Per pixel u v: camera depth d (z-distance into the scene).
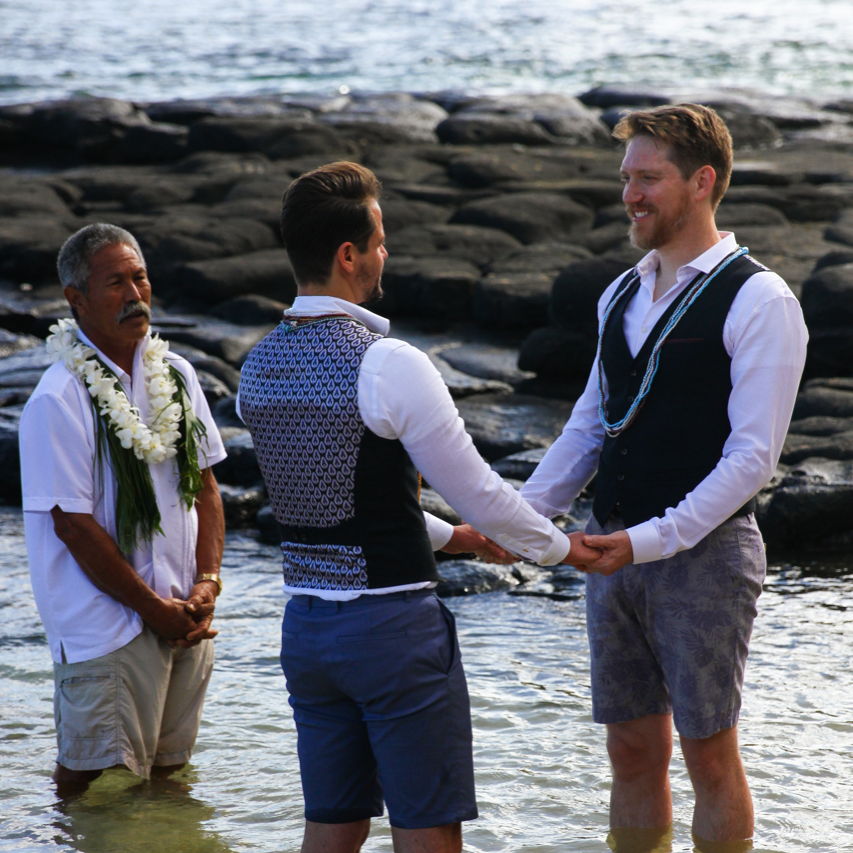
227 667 9.29
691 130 5.71
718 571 5.78
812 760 7.55
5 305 19.98
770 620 10.01
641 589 5.93
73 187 27.31
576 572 11.52
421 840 5.23
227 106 35.22
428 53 61.91
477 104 35.47
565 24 74.69
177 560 7.20
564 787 7.31
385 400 5.00
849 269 16.27
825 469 12.42
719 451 5.77
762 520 12.09
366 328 5.23
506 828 6.83
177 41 66.31
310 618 5.29
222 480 13.96
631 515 5.94
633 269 6.21
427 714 5.19
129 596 6.93
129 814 7.07
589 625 6.25
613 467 6.01
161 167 30.45
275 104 35.44
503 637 9.81
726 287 5.70
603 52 62.03
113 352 7.12
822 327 15.88
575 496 6.52
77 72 55.09
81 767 7.07
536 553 5.45
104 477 6.95
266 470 5.37
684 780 7.25
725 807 6.08
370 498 5.11
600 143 33.66
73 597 6.95
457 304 19.83
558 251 21.52
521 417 14.77
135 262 7.03
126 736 7.05
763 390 5.56
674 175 5.72
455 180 27.16
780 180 25.72
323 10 82.50
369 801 5.50
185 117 34.66
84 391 6.91
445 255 21.81
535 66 57.59
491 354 17.88
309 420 5.12
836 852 6.39
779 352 5.55
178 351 17.42
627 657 6.16
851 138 32.81
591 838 6.69
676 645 5.87
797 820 6.77
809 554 11.86
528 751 7.79
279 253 22.03
